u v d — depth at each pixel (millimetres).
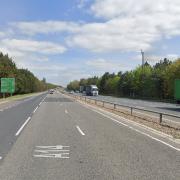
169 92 74188
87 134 16734
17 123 22531
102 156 11055
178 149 12508
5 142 14102
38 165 9688
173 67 72938
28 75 163500
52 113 32344
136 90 100812
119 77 139875
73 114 31062
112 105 48250
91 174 8609
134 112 34156
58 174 8609
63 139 14969
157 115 30125
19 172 8828
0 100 68938
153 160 10430
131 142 14172
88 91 114625
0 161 10234
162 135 16594
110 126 20719
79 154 11406
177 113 32250
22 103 55812
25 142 14086
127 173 8734
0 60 99938
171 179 8164
